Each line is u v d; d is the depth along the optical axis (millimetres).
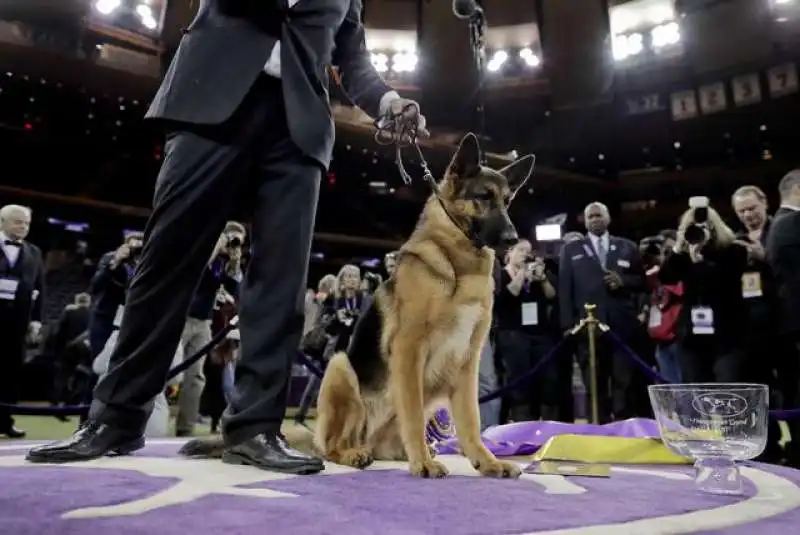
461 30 17891
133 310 2332
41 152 18203
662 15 18344
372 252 20859
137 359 2334
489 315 2654
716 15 17234
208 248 2379
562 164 21422
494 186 2643
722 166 19375
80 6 14547
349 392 2828
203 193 2301
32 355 12391
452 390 2656
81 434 2311
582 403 9352
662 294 5656
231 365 6805
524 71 19406
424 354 2547
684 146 20312
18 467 2062
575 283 5938
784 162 18188
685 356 4770
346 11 2688
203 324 5816
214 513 1461
